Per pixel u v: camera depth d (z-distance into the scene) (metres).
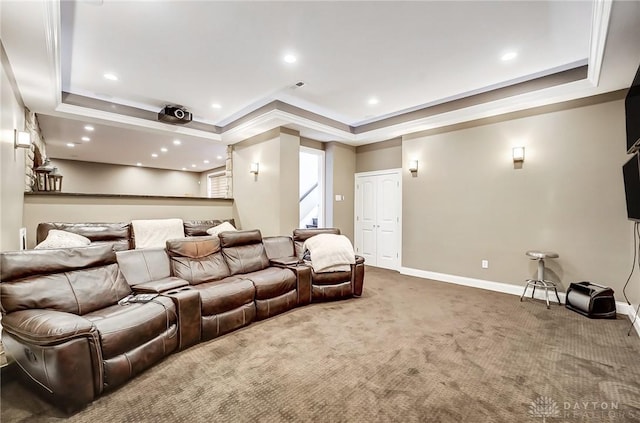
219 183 9.92
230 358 2.17
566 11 2.30
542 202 3.69
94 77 3.41
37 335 1.52
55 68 2.62
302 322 2.89
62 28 2.47
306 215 7.96
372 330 2.69
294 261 3.65
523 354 2.23
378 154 5.82
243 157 5.50
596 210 3.33
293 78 3.49
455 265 4.49
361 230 6.10
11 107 2.67
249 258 3.47
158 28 2.49
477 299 3.65
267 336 2.56
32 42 2.19
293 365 2.07
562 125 3.55
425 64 3.16
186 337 2.28
